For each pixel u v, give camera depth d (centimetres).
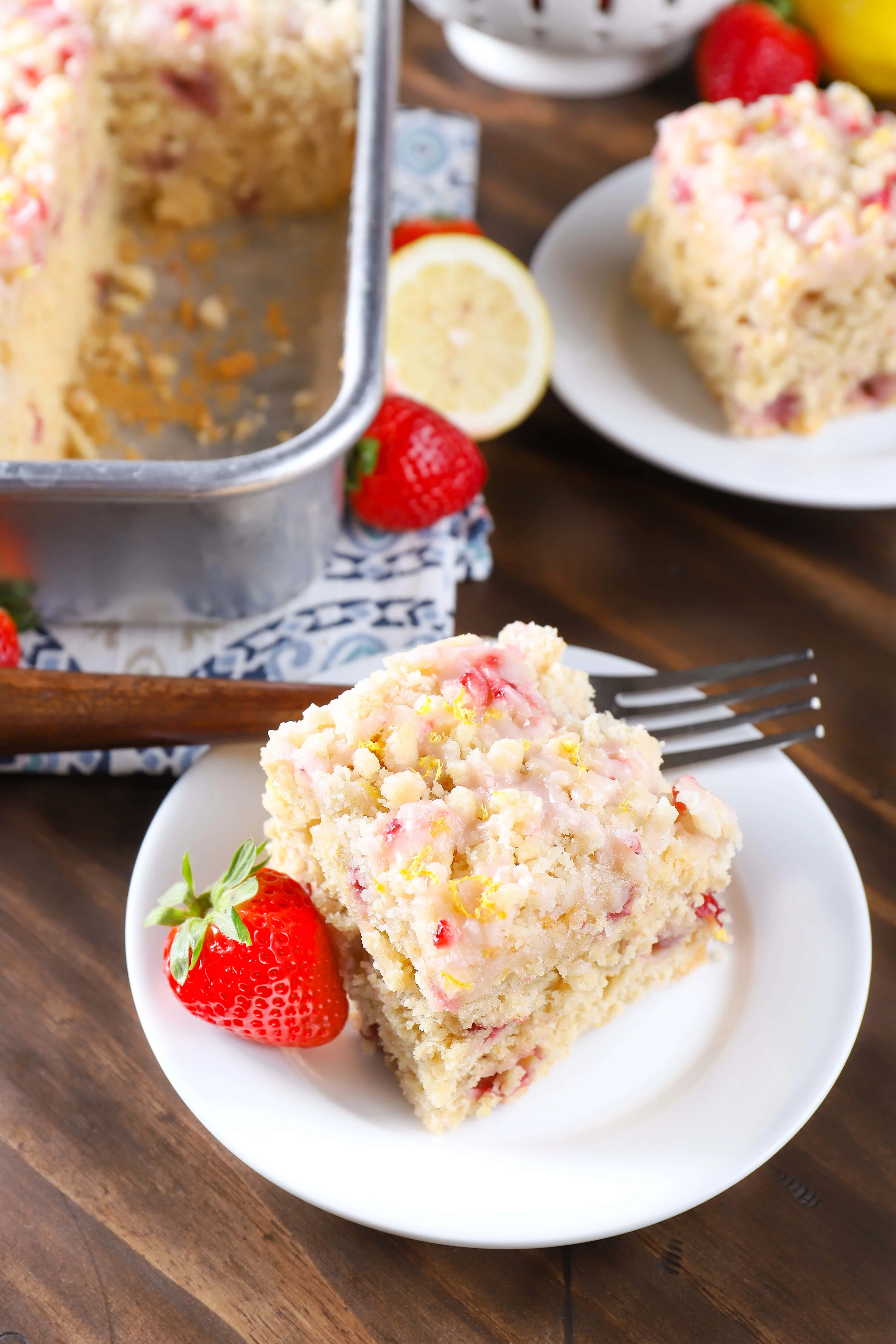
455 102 71
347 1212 46
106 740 52
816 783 55
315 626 58
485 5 67
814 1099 48
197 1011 48
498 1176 47
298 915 48
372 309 56
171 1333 47
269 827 50
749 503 61
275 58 65
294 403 64
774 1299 48
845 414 63
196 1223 49
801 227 60
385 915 47
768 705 57
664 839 48
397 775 48
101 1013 51
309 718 49
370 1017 50
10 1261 48
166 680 52
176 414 63
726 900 51
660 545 60
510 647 51
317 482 55
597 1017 50
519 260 67
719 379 62
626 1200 47
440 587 58
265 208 69
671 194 62
